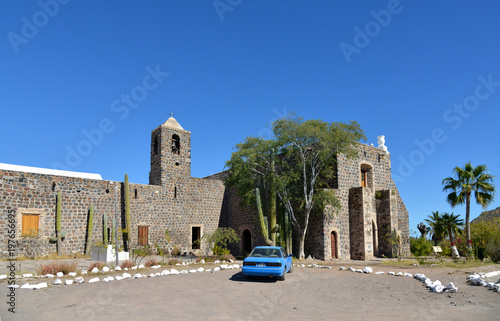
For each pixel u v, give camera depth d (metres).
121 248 23.48
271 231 22.77
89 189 24.03
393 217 27.42
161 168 27.89
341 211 25.28
